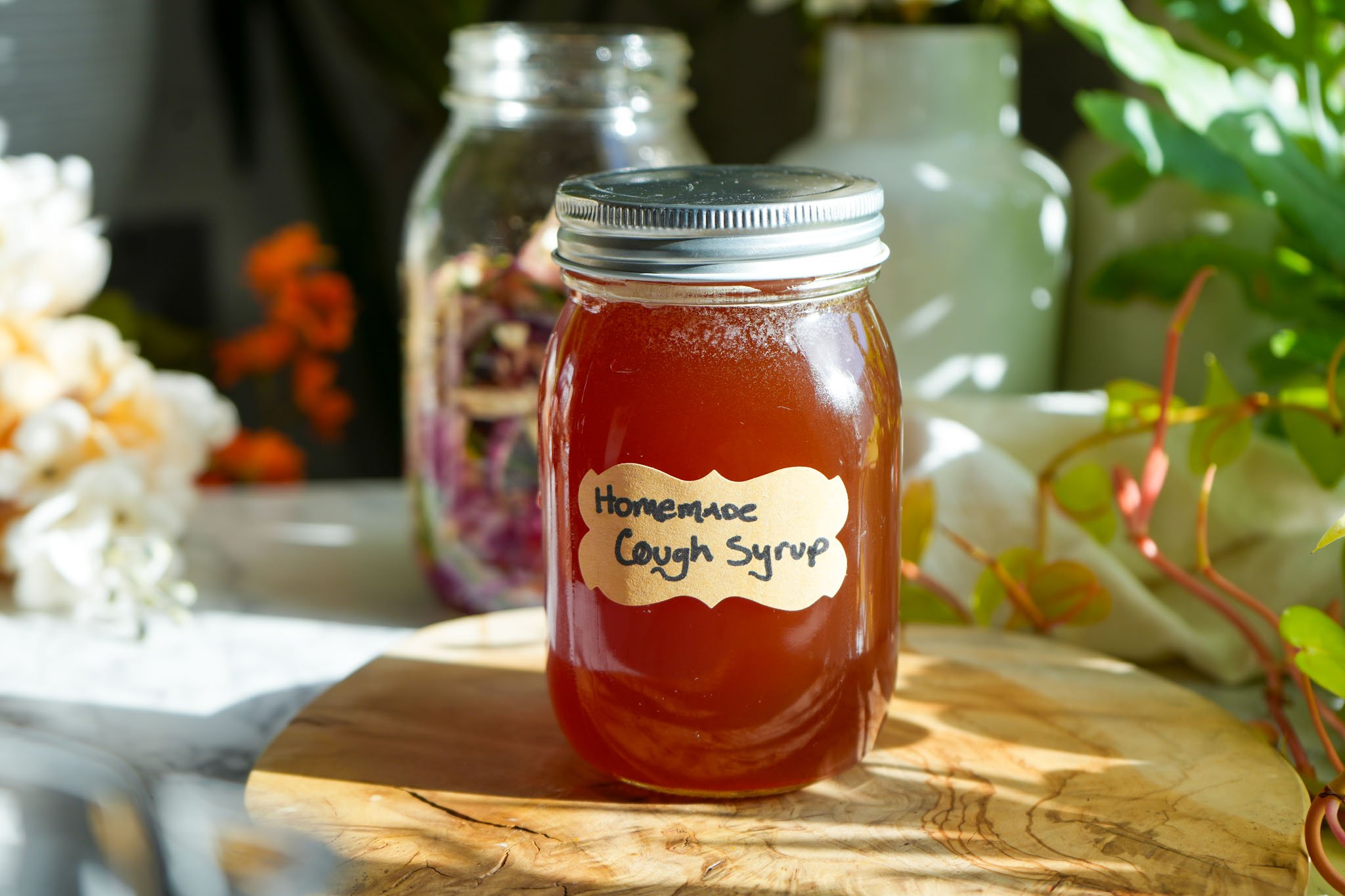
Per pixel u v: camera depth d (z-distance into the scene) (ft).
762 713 1.51
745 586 1.49
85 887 1.58
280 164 3.02
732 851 1.49
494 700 1.73
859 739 1.56
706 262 1.42
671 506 1.47
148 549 2.00
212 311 3.10
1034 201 2.09
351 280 3.10
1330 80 1.96
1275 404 1.78
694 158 1.95
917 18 2.14
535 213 1.88
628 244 1.44
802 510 1.48
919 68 2.08
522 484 1.93
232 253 3.07
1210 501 1.92
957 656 1.80
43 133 2.77
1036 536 1.91
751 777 1.54
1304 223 1.79
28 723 1.80
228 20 2.92
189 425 2.15
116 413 2.12
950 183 2.05
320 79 2.95
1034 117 2.46
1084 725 1.66
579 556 1.52
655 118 1.92
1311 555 1.87
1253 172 1.79
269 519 2.36
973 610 1.88
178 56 2.91
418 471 1.99
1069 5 1.83
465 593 1.99
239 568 2.19
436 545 1.99
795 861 1.47
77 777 1.66
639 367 1.47
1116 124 1.87
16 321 2.07
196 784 1.65
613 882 1.45
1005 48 2.12
